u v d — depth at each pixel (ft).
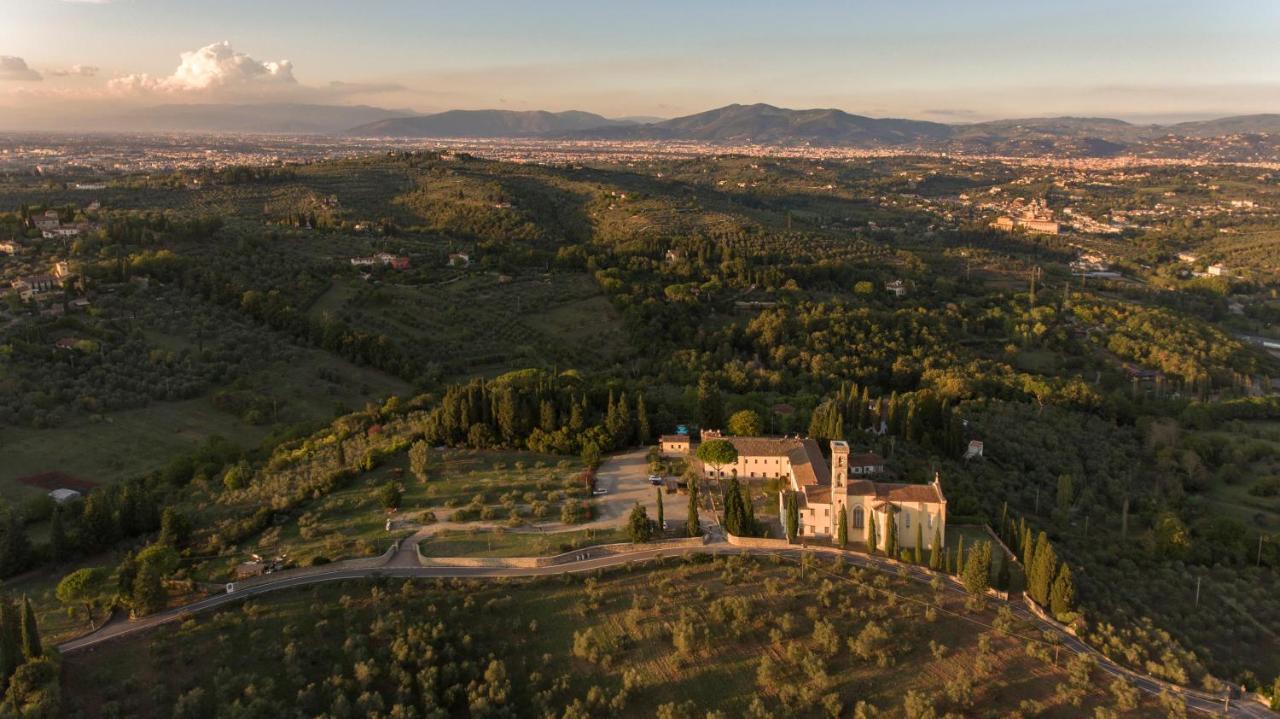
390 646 287.48
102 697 260.01
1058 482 481.05
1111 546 419.54
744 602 310.45
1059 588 312.91
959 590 329.72
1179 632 334.03
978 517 388.78
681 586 329.72
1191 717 270.46
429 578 329.52
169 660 276.62
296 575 329.93
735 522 365.20
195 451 510.17
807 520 368.89
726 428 513.04
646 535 359.46
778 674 284.61
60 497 437.17
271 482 438.40
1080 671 281.95
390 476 440.86
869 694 277.64
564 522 380.99
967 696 271.08
